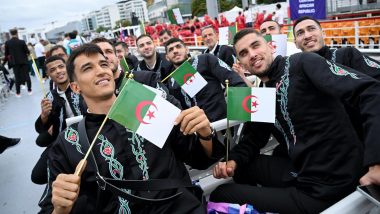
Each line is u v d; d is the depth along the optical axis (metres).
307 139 1.77
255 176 2.13
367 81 1.45
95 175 1.51
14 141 4.49
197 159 1.75
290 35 6.32
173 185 1.54
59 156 1.58
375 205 1.20
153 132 1.46
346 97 1.52
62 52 4.60
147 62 4.84
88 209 1.51
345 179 1.65
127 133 1.57
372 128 1.31
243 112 1.85
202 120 1.51
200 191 1.73
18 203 3.17
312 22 2.96
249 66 2.12
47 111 3.08
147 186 1.49
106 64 1.65
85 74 1.59
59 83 3.12
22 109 7.48
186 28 13.24
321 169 1.70
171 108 1.48
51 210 1.43
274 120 1.79
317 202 1.67
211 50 5.42
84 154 1.53
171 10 13.58
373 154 1.26
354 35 7.25
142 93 1.46
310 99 1.74
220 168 1.96
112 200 1.52
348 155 1.68
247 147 2.08
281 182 1.98
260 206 1.78
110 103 1.64
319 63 1.68
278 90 1.85
